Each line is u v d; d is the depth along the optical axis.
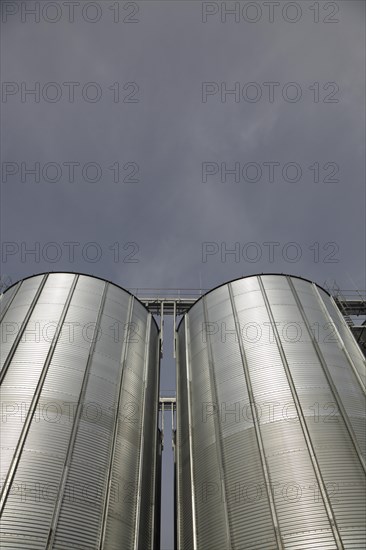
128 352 28.39
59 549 16.34
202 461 22.59
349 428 20.73
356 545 16.06
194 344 31.31
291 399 22.28
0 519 16.20
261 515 18.05
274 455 19.92
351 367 25.55
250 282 33.00
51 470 18.62
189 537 20.95
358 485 18.11
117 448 21.88
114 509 19.33
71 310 28.16
